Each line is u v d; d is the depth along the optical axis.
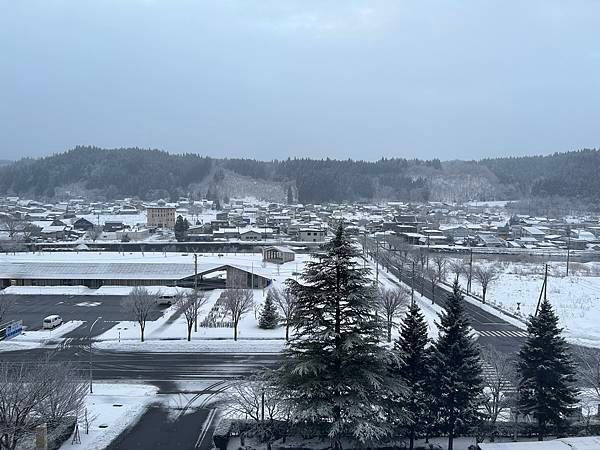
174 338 58.00
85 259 97.94
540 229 176.75
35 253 110.69
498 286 89.81
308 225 169.12
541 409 31.72
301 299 25.55
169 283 87.88
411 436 29.97
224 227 171.88
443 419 31.12
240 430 33.75
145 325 63.38
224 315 68.50
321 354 25.00
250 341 56.97
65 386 32.94
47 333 59.66
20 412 30.28
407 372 29.34
